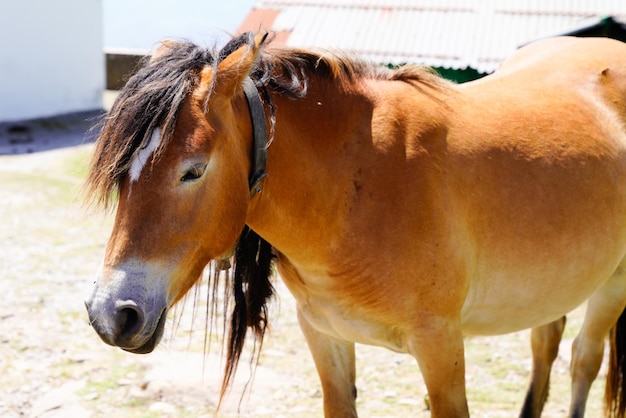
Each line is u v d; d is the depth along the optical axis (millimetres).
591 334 3301
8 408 3805
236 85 2113
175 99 2029
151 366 4195
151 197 2014
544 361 3461
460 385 2547
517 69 3238
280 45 2506
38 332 4824
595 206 2789
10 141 12000
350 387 2834
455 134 2553
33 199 8508
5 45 12969
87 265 6297
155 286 2035
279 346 4625
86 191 2055
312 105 2422
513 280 2664
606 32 5922
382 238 2391
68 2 13828
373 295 2432
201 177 2061
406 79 2658
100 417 3686
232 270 2684
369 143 2426
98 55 14578
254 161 2258
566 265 2744
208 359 4293
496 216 2572
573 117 2875
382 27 8789
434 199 2426
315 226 2412
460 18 8867
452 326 2490
